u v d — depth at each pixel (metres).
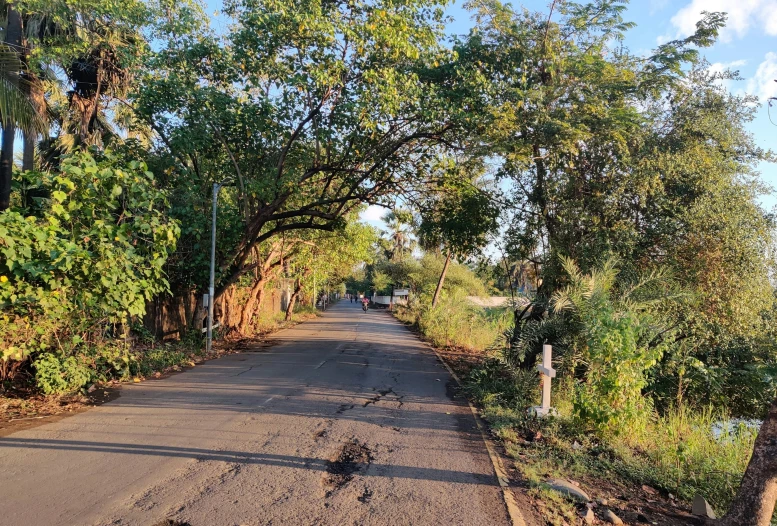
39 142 17.55
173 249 10.42
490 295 44.12
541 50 12.10
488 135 12.09
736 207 10.65
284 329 28.67
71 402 8.39
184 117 14.55
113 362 10.08
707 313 10.51
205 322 18.69
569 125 10.62
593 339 8.09
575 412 7.80
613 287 10.48
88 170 8.75
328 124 15.16
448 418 8.34
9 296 7.58
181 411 8.01
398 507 4.77
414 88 12.98
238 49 14.21
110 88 16.23
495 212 13.82
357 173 16.34
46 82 14.05
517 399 9.40
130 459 5.72
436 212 16.55
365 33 13.26
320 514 4.53
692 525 4.87
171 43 14.89
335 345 19.38
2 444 6.13
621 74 11.41
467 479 5.57
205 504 4.62
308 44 13.75
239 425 7.26
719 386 11.06
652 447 7.36
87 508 4.45
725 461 6.79
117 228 9.12
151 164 15.12
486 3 12.45
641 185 10.92
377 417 8.11
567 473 6.05
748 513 4.41
